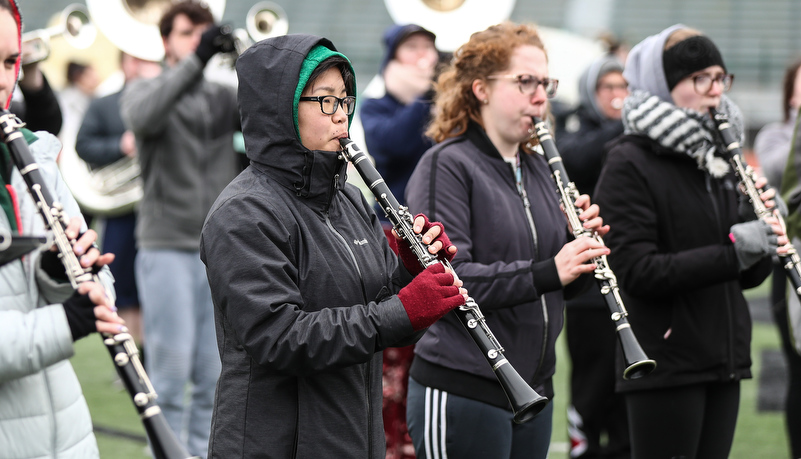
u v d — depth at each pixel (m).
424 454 4.10
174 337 6.19
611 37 8.27
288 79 3.10
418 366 4.12
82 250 2.79
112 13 8.18
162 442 2.67
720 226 4.49
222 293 3.01
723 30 26.08
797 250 4.89
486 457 3.97
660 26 26.34
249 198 3.07
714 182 4.54
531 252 4.15
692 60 4.51
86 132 8.30
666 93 4.60
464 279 3.91
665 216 4.44
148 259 6.28
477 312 3.42
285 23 7.16
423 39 6.14
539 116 4.22
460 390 3.95
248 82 3.18
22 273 2.89
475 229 4.09
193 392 6.36
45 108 5.37
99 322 2.77
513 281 3.85
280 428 3.08
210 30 6.21
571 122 8.73
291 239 3.11
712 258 4.23
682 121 4.41
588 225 4.07
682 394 4.32
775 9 26.19
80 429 3.05
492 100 4.20
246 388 3.11
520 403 3.28
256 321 2.94
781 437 6.92
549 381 4.23
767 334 10.63
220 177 6.54
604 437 6.87
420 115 5.87
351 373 3.15
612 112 7.09
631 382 4.38
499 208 4.08
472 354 3.94
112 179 8.73
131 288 8.43
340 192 3.45
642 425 4.39
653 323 4.37
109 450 6.56
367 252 3.33
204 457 6.21
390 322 3.01
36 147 3.11
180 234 6.27
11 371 2.71
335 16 26.73
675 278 4.22
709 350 4.31
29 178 2.83
